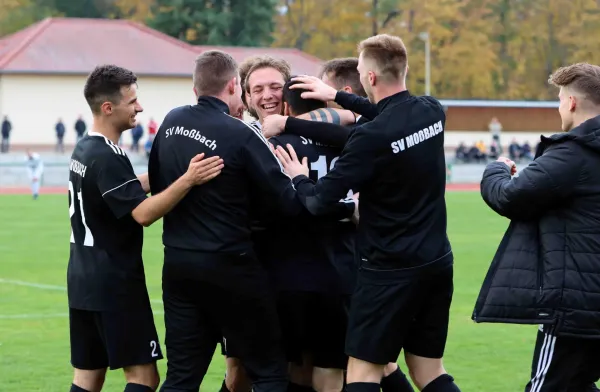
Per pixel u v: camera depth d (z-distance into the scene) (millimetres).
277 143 5684
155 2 74938
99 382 5973
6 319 11008
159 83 58312
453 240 20422
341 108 5969
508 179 5484
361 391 5340
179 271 5473
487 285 5449
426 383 5637
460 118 58625
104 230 5602
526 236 5395
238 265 5441
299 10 78188
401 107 5297
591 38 76250
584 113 5383
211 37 69688
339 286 5664
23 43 57219
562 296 5215
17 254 17547
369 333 5336
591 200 5246
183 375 5598
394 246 5277
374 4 74312
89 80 5695
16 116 55781
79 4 82250
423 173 5273
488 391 7688
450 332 10188
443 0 71688
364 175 5207
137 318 5641
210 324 5641
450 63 71188
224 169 5387
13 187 39812
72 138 56688
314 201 5289
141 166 42969
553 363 5355
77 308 5676
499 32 77250
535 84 77688
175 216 5504
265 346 5574
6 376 8188
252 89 6090
